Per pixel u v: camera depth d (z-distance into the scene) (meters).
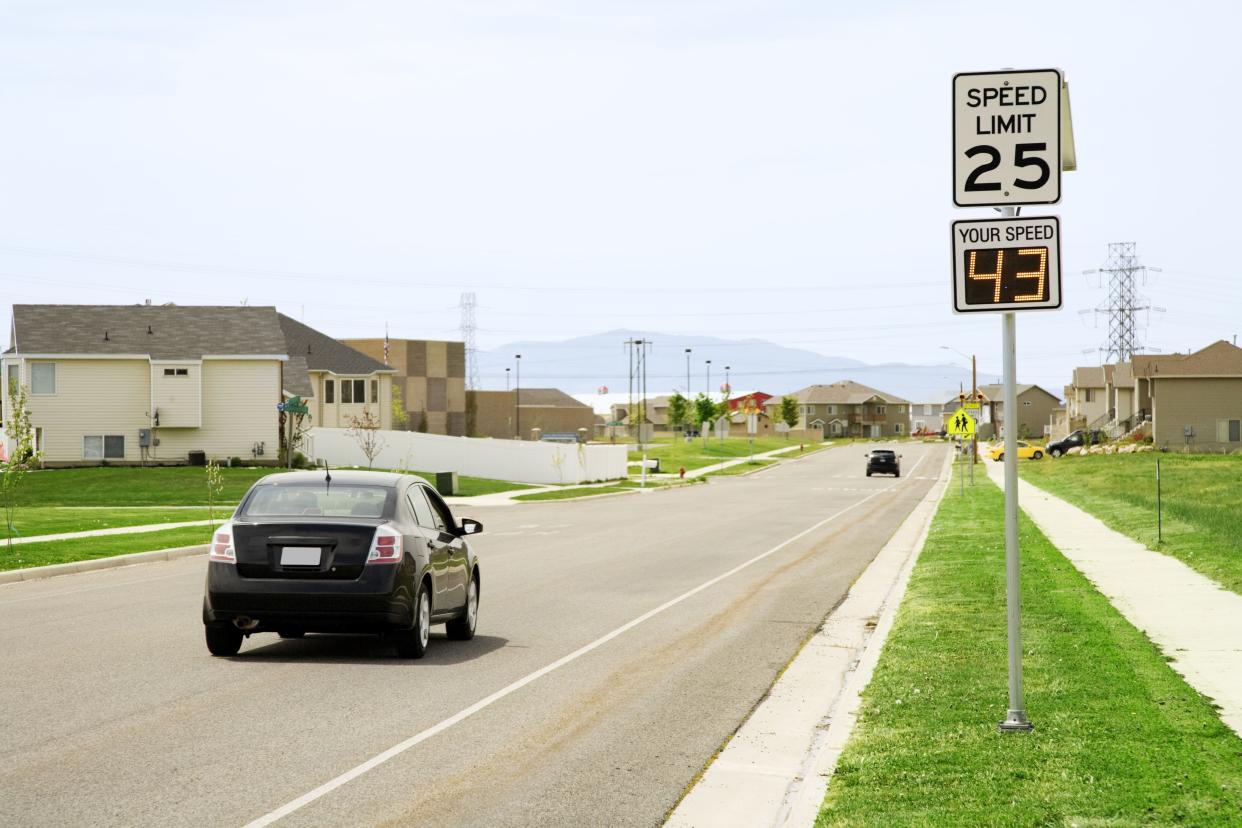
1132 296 156.88
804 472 98.94
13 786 8.73
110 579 24.47
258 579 14.02
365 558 14.01
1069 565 23.53
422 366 134.75
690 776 9.30
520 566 26.59
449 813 8.21
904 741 9.70
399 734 10.53
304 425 72.44
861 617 18.67
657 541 33.91
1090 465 86.69
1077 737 9.63
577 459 74.62
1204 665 12.96
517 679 13.26
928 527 36.97
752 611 19.31
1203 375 97.25
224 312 70.81
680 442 158.62
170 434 68.00
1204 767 8.71
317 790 8.71
